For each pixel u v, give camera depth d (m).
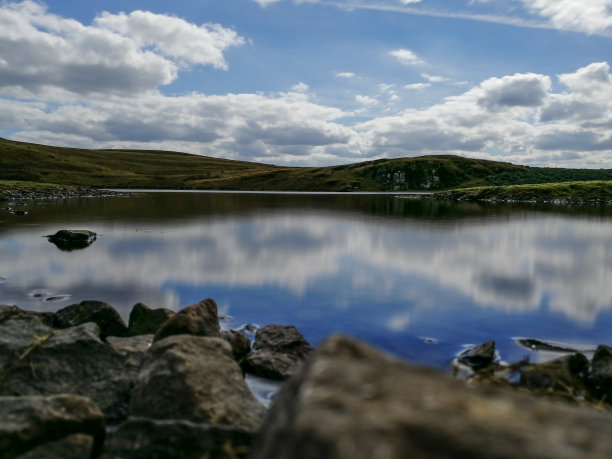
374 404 2.49
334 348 3.39
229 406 6.46
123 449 5.06
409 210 58.19
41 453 4.93
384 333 11.67
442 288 16.02
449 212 54.56
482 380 6.70
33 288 15.66
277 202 76.31
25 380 7.41
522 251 23.86
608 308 13.63
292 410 2.82
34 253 22.39
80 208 54.94
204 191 143.12
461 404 2.44
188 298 14.68
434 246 25.50
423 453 2.06
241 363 9.66
